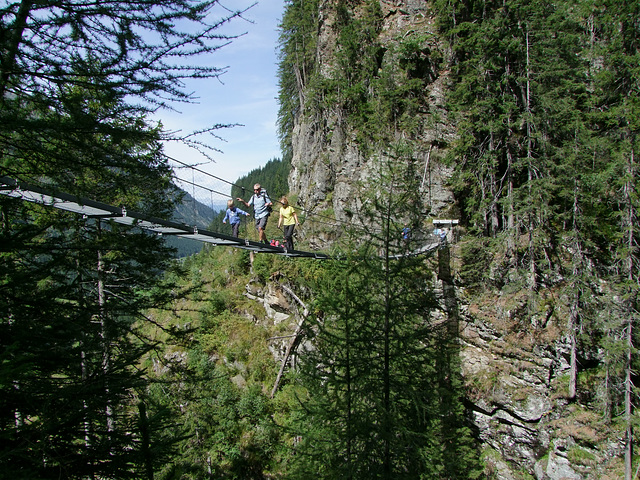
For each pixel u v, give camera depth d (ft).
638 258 63.16
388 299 27.73
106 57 13.44
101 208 22.21
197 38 13.62
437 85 87.15
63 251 15.42
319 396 28.66
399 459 27.48
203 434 58.95
